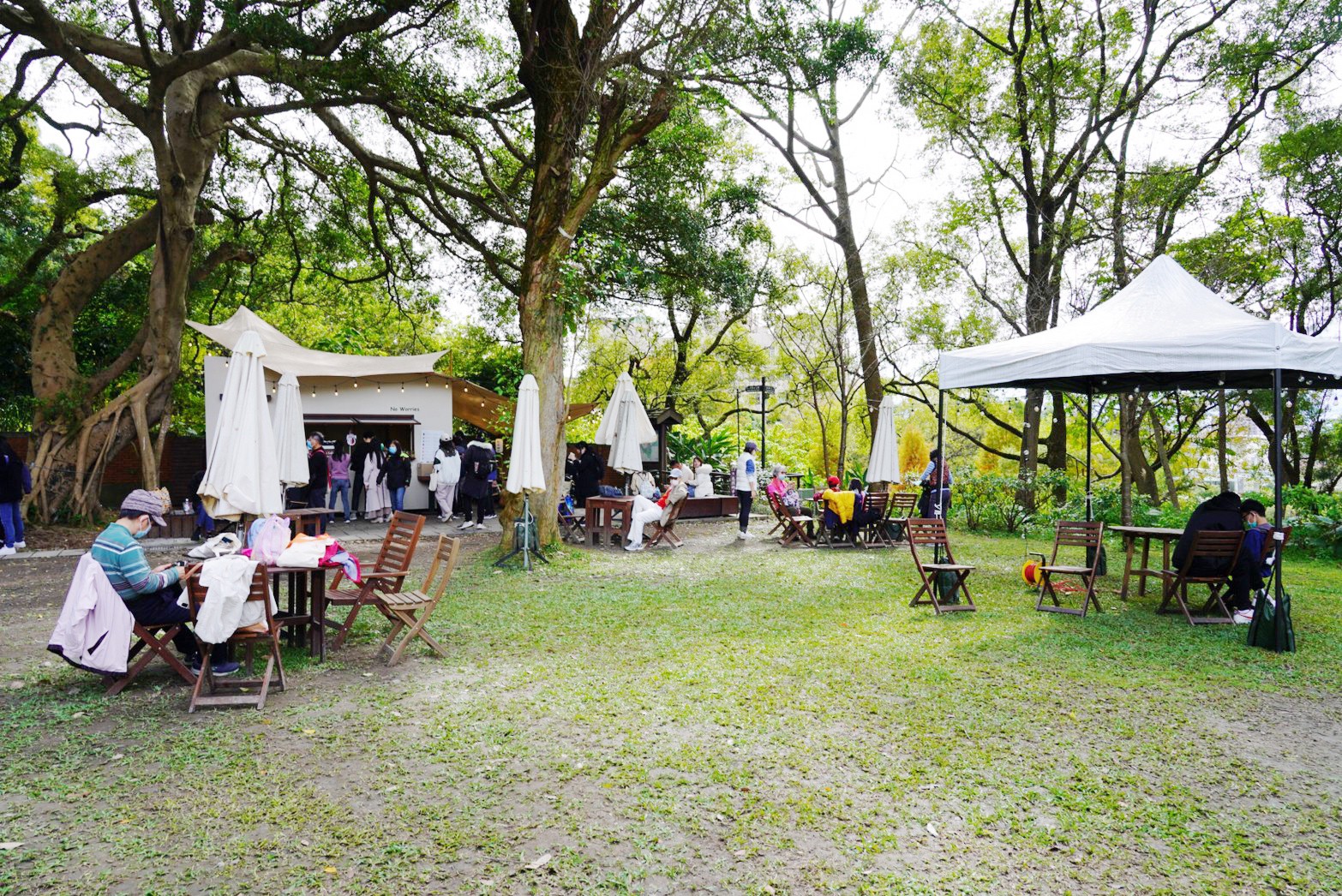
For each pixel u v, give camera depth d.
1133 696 5.34
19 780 3.89
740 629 7.23
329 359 17.97
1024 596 9.00
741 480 14.20
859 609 8.17
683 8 10.68
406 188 17.55
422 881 3.02
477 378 27.03
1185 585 7.96
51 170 20.38
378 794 3.77
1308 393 20.28
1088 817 3.61
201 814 3.54
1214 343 7.29
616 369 26.84
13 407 21.22
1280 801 3.81
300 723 4.70
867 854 3.26
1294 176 17.94
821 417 21.64
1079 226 18.59
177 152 15.43
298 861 3.15
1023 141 19.17
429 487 17.80
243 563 4.88
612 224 16.28
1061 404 20.67
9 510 11.87
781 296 21.28
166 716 4.80
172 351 15.88
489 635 6.91
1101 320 8.81
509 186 18.05
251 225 21.77
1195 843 3.39
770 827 3.48
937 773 4.07
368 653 6.29
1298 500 14.60
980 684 5.58
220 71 15.20
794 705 5.11
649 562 11.45
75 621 4.90
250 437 6.39
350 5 11.29
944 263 20.94
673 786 3.88
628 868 3.13
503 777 3.97
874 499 13.31
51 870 3.06
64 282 15.57
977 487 16.28
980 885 3.04
